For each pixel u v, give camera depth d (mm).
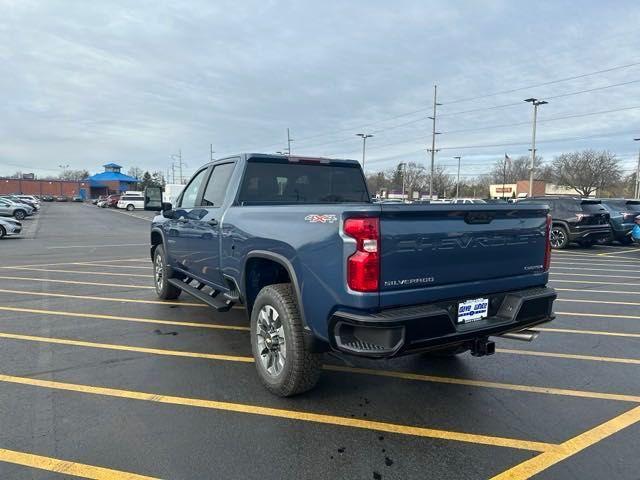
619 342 5520
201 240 5367
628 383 4277
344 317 3057
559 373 4508
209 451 3068
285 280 4332
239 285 4410
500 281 3652
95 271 11039
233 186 4887
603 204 17984
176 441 3188
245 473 2834
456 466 2928
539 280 3961
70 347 5160
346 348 3078
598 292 8648
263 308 3998
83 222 34844
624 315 6859
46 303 7367
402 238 3098
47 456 2986
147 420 3479
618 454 3074
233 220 4508
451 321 3207
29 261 13055
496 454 3068
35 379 4238
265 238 3889
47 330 5820
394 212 3043
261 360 4023
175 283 6414
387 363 4750
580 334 5859
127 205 60406
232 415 3576
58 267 11758
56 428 3342
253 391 4016
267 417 3551
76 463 2916
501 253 3652
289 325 3629
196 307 7086
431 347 3189
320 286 3271
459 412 3662
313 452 3074
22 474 2797
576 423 3500
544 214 3963
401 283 3111
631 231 16703
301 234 3461
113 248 16984
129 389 4035
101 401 3799
